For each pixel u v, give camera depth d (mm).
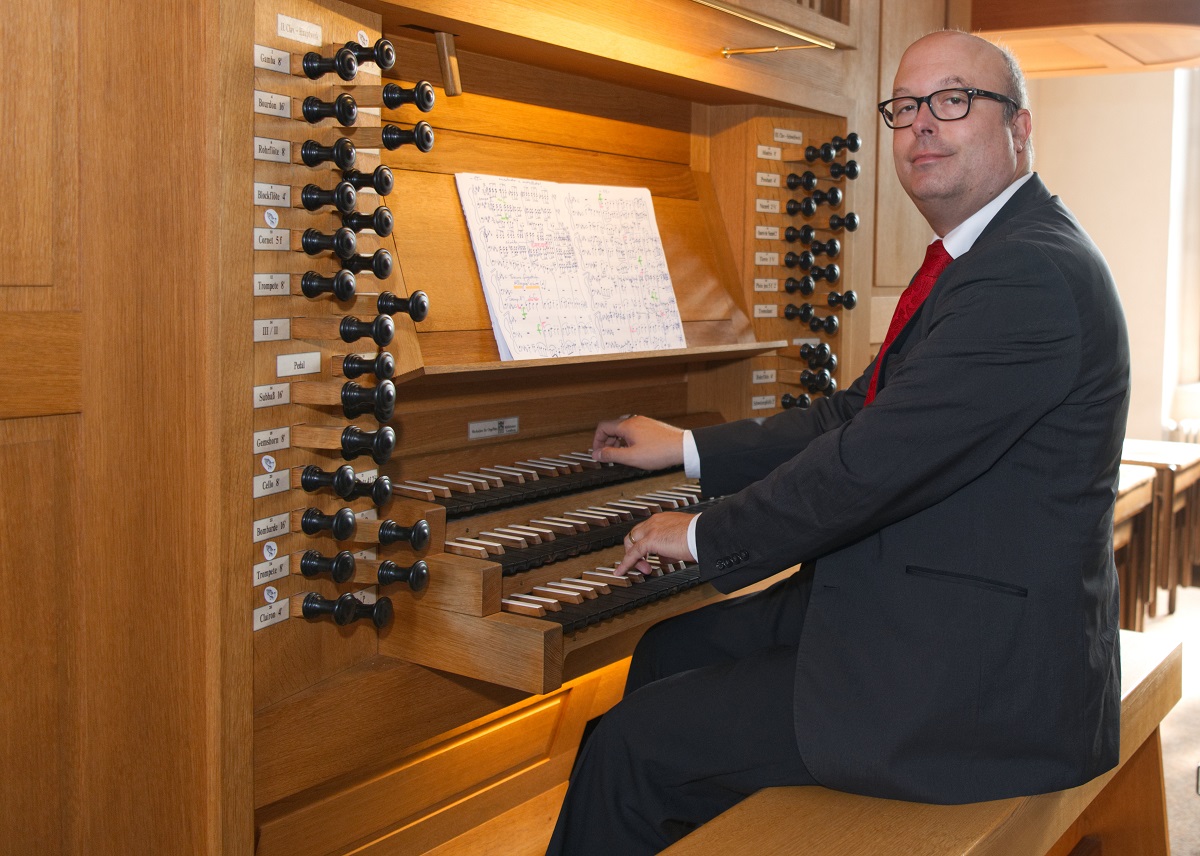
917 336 1575
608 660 1934
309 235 1354
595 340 1887
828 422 1948
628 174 2148
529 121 1937
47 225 1242
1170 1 3170
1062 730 1404
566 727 2170
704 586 1820
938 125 1610
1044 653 1394
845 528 1426
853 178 2412
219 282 1255
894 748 1374
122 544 1310
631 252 2043
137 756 1328
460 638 1497
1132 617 3984
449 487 1702
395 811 1798
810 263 2365
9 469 1218
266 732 1364
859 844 1293
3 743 1227
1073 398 1396
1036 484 1408
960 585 1406
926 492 1403
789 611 1866
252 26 1276
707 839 1308
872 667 1423
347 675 1489
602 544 1713
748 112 2330
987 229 1590
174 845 1333
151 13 1249
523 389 2029
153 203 1269
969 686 1381
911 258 2969
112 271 1286
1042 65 3979
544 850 2176
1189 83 5711
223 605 1286
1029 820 1398
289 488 1386
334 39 1417
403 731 1562
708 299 2223
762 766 1520
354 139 1425
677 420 2381
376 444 1355
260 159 1308
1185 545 4805
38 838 1271
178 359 1275
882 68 2686
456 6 1553
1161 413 5648
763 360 2387
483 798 1991
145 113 1263
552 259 1873
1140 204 5629
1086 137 5750
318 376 1419
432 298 1666
